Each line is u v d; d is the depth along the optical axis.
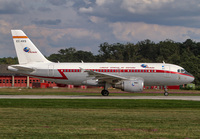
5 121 43.19
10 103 70.81
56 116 48.62
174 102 76.38
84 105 67.50
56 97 94.12
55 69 102.25
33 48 104.88
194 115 51.22
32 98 88.19
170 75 104.19
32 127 38.41
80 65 103.00
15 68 103.25
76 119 45.44
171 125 40.69
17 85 192.62
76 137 32.75
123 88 98.25
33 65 103.50
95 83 101.25
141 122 42.97
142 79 103.44
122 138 32.47
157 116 49.56
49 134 34.16
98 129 37.25
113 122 42.78
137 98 90.94
